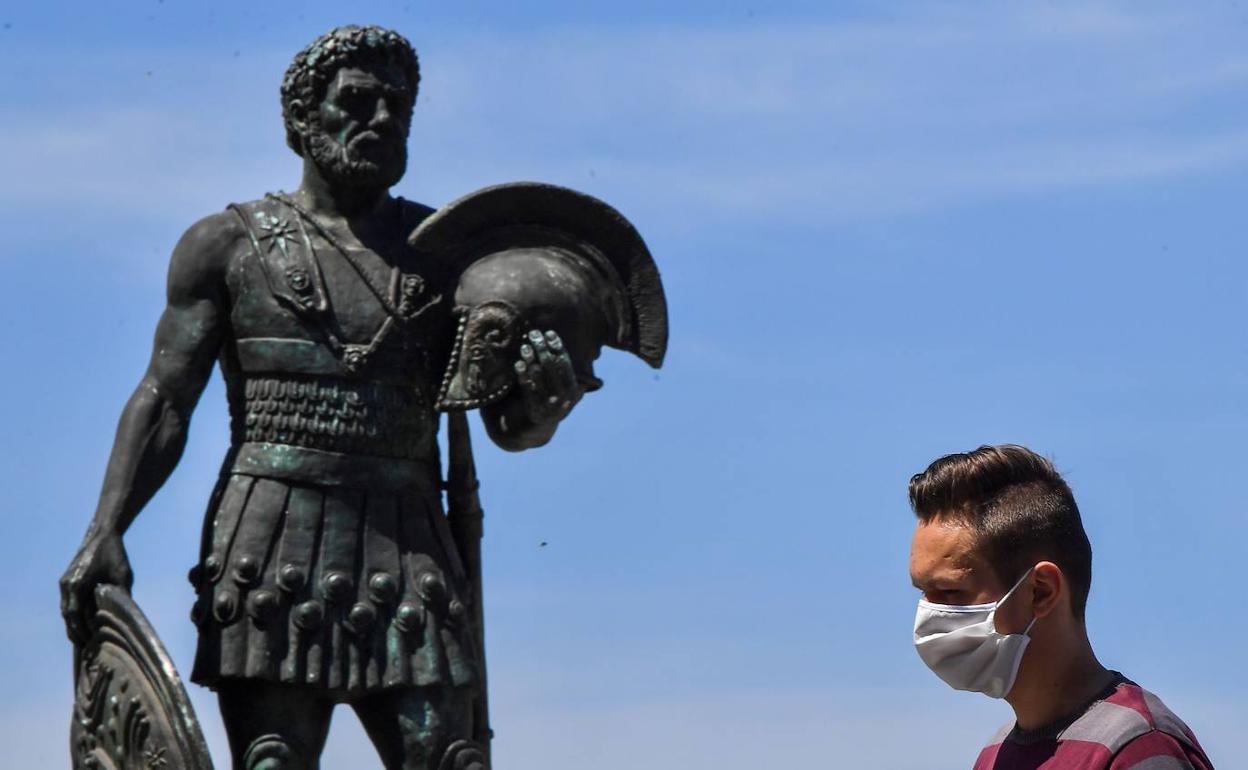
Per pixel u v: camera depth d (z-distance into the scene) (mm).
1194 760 4727
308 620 7113
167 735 6691
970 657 5035
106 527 7168
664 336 7570
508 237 7539
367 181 7414
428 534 7410
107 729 6988
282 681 7086
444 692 7254
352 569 7223
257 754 7121
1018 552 4996
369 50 7430
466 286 7426
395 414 7367
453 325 7477
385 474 7344
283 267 7336
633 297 7582
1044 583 4992
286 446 7281
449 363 7391
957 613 5035
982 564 5016
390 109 7445
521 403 7387
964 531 5035
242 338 7367
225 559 7195
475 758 7273
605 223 7516
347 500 7266
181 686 6660
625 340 7594
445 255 7520
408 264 7484
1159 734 4723
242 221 7438
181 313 7398
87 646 7180
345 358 7285
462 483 7664
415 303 7414
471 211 7441
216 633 7141
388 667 7168
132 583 7180
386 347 7344
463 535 7672
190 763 6578
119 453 7281
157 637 6793
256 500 7238
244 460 7320
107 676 7008
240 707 7180
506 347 7309
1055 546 5008
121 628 6938
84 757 7188
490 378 7348
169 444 7332
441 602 7305
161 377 7363
